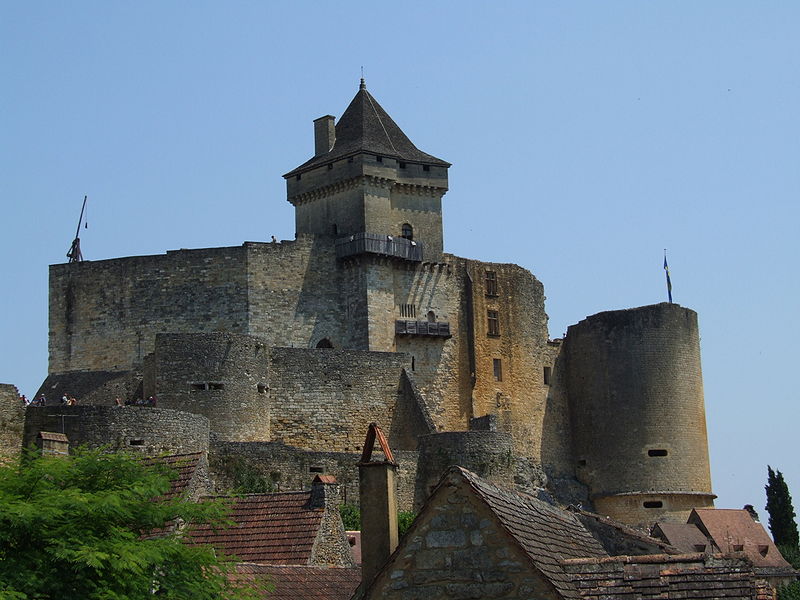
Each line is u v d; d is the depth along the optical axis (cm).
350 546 5553
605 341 11712
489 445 9519
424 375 11138
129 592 3491
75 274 10744
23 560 3441
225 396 9369
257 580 3878
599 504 11569
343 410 10000
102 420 7888
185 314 10550
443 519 2900
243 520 5044
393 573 2897
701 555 3269
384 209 11194
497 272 11756
